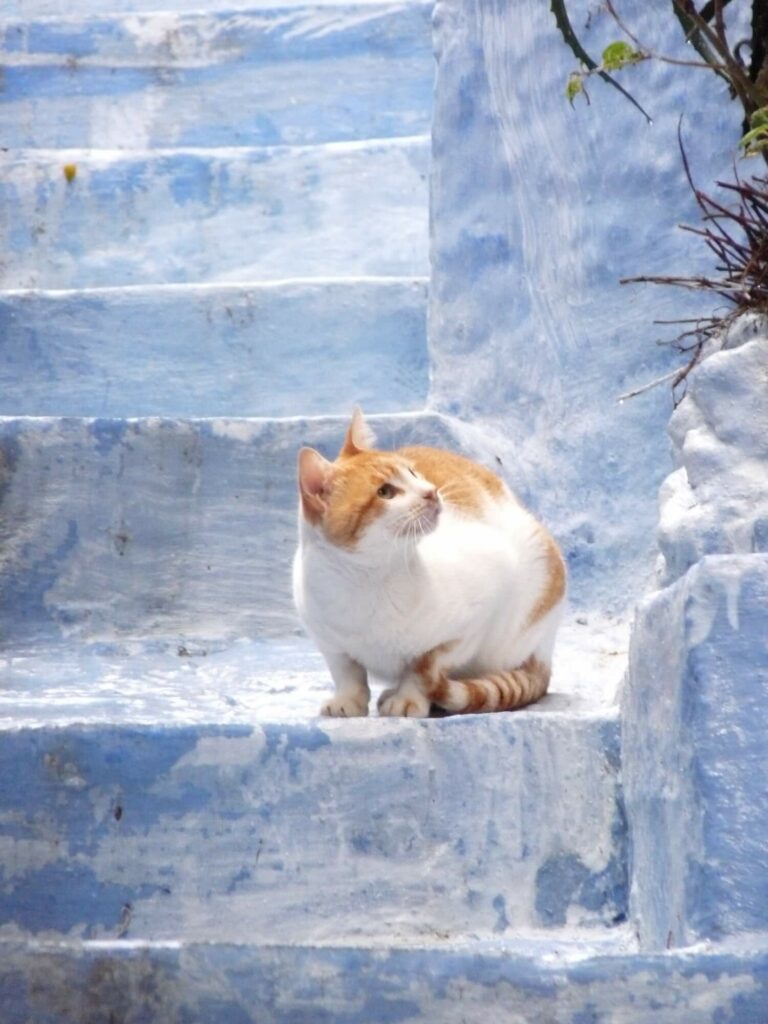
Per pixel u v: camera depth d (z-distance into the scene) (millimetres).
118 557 7234
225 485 7297
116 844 5219
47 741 5254
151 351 8539
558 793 5262
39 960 4168
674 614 4656
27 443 7234
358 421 6211
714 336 6500
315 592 5648
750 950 4016
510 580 5926
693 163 7875
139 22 10844
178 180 9805
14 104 10750
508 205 8391
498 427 8062
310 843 5199
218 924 5168
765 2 6551
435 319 8398
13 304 8531
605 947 4930
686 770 4438
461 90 8711
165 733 5242
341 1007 4043
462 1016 4004
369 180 9758
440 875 5191
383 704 5672
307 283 8578
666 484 6223
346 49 10711
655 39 8109
